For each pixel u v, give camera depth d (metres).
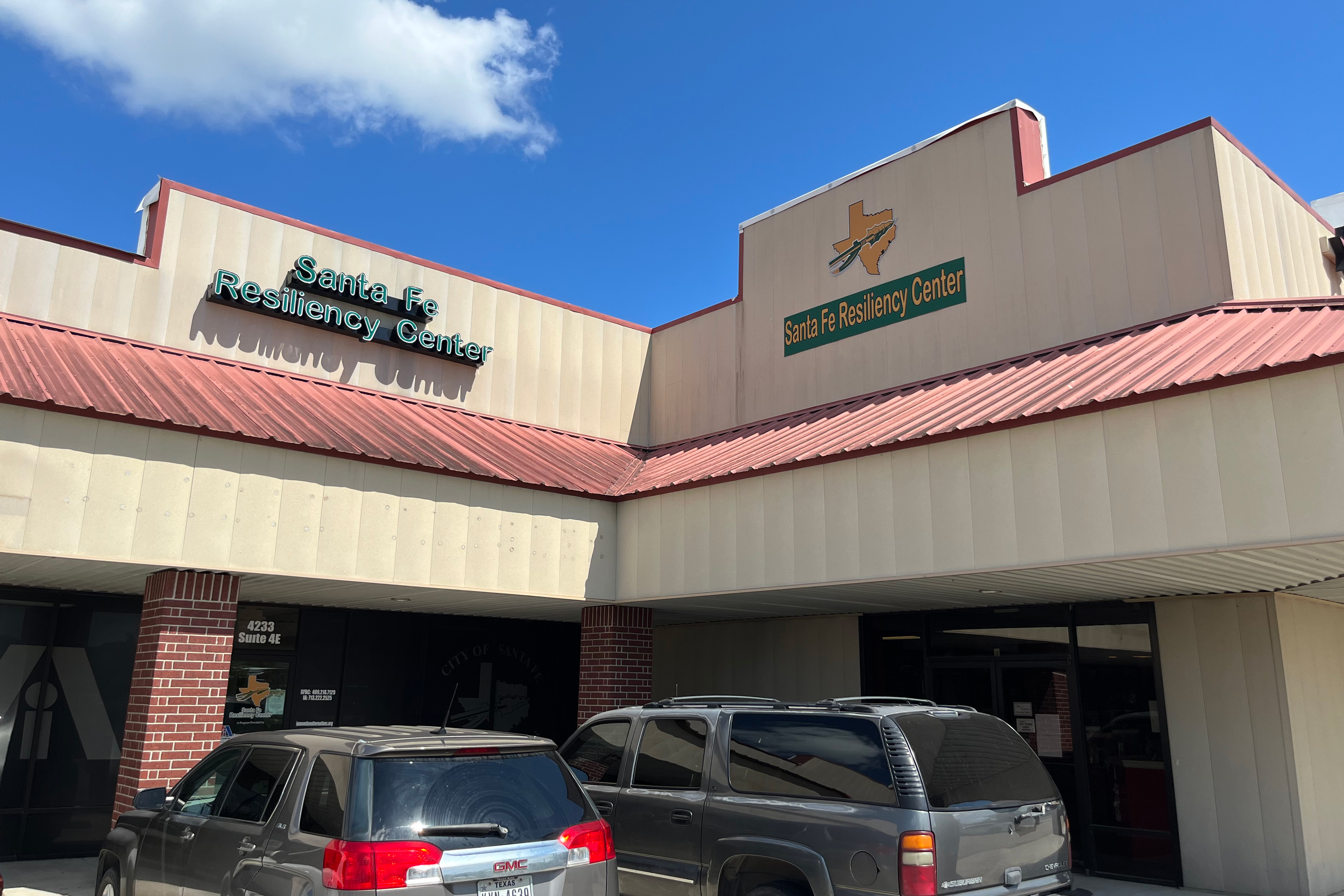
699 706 7.41
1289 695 10.58
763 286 17.44
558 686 17.56
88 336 12.35
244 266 14.30
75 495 9.19
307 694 14.53
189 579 10.28
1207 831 10.81
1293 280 13.32
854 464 10.59
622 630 13.59
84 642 12.72
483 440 14.52
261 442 10.41
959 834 5.61
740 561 11.64
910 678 13.95
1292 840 10.20
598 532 13.27
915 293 14.95
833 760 6.12
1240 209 12.18
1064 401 9.04
